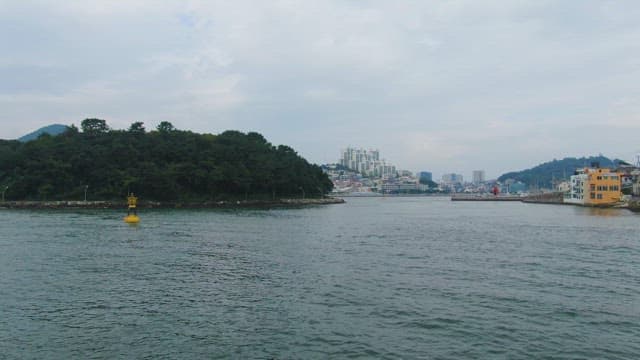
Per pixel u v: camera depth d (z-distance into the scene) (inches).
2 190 6486.2
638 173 7214.6
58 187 6756.9
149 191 6973.4
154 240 2701.8
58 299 1381.6
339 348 1007.0
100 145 7362.2
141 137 7844.5
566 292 1465.3
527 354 973.8
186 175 7244.1
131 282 1603.1
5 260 2000.5
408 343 1032.8
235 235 3021.7
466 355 968.9
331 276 1710.1
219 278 1673.2
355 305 1318.9
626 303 1337.4
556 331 1104.8
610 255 2185.0
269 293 1457.9
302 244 2596.0
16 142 7726.4
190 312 1258.0
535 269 1841.8
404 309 1278.3
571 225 3784.5
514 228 3585.1
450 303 1339.8
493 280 1638.8
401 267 1888.5
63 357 962.7
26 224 3649.1
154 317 1215.6
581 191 7455.7
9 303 1336.1
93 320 1190.3
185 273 1759.4
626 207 6127.0
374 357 961.5
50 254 2164.1
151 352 987.9
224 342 1042.7
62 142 7199.8
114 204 6584.6
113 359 953.5
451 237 2977.4
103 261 1996.8
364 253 2266.2
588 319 1190.3
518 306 1306.6
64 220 4069.9
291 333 1096.8
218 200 7598.4
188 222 4010.8
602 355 969.5
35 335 1084.5
